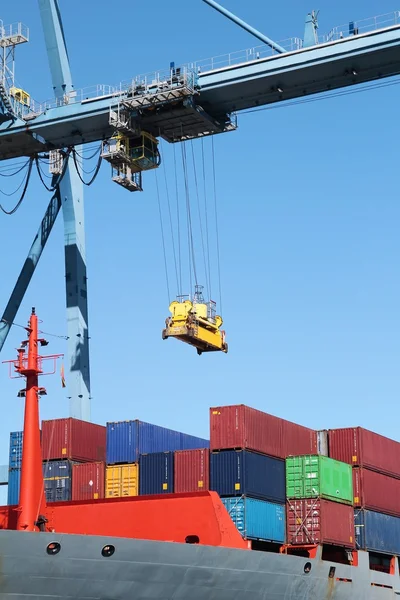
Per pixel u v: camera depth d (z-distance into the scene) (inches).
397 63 1743.4
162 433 1770.4
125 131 1872.5
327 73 1774.1
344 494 1701.5
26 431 1298.0
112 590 1216.2
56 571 1165.1
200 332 1824.6
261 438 1637.6
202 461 1608.0
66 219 2178.9
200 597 1318.9
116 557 1211.2
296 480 1653.5
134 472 1663.4
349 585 1644.9
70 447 1720.0
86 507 1413.6
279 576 1446.9
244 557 1360.7
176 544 1264.8
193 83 1812.3
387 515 1818.4
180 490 1609.3
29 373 1317.7
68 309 2139.5
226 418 1615.4
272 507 1610.5
